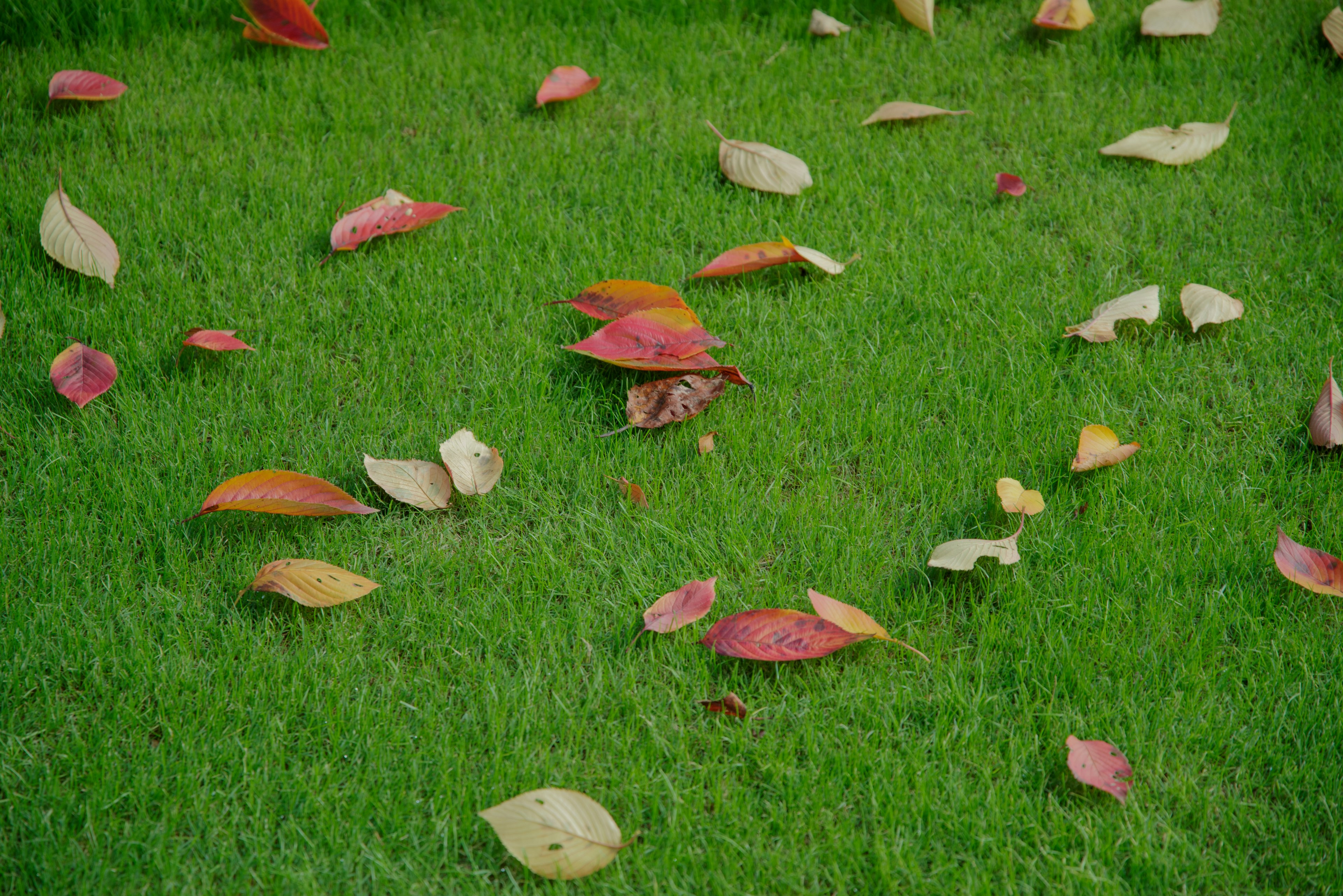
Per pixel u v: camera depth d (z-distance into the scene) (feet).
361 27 10.36
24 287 9.43
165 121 9.98
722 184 9.86
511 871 8.49
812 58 10.30
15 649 8.74
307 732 8.64
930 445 9.16
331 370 9.32
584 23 10.41
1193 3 10.25
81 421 9.16
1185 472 9.09
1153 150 9.86
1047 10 10.28
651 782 8.60
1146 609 8.83
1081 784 8.58
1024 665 8.75
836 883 8.46
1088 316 9.43
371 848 8.50
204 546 8.95
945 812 8.54
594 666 8.77
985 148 9.96
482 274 9.52
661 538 8.98
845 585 8.89
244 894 8.46
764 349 9.35
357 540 8.97
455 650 8.79
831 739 8.65
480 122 10.07
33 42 10.19
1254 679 8.71
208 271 9.53
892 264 9.57
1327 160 9.85
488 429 9.18
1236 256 9.61
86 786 8.58
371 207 9.57
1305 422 9.18
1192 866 8.48
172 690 8.70
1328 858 8.49
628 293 9.29
